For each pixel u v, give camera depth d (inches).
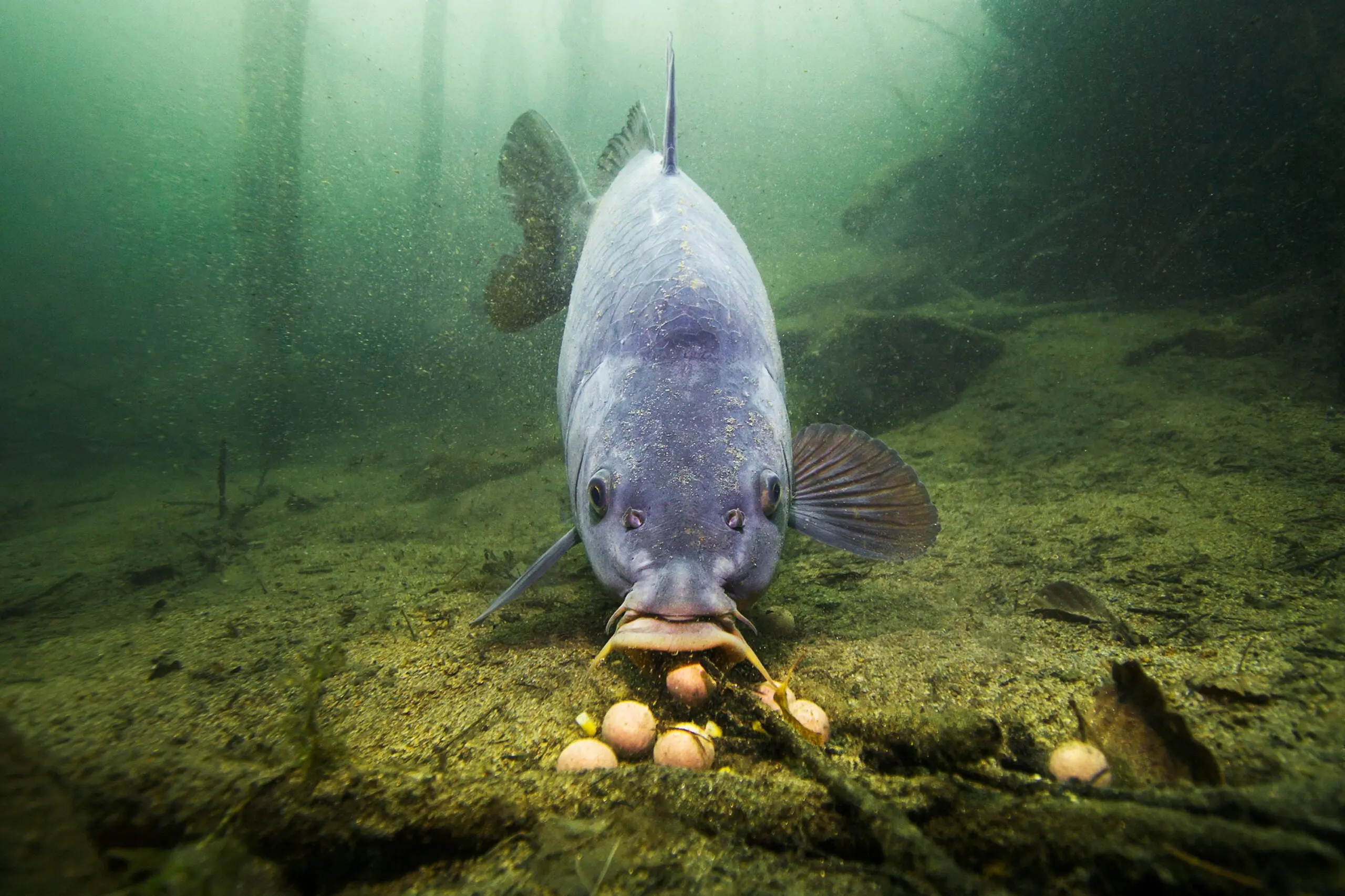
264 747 9.9
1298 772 7.6
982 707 10.3
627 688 11.7
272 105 72.6
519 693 11.8
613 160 24.4
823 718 9.8
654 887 6.5
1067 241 60.8
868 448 15.4
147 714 11.3
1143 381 35.9
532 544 25.0
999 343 43.1
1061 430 32.4
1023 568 16.5
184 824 7.0
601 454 12.3
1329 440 24.3
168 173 306.8
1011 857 6.4
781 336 49.8
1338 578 13.8
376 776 7.7
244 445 70.7
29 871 6.1
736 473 11.4
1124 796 6.8
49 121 285.0
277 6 69.7
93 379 95.8
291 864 7.1
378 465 53.7
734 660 10.3
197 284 173.9
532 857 6.9
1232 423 28.2
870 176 81.0
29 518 48.3
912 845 6.5
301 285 77.0
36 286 179.0
